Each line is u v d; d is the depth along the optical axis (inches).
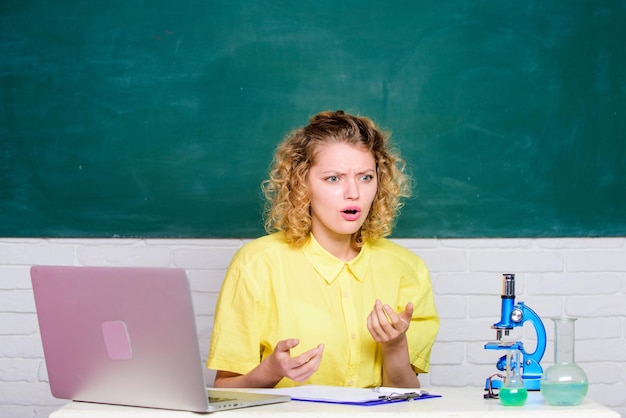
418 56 113.5
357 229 81.7
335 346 82.3
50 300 63.9
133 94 113.0
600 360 114.7
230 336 82.4
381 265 87.6
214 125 112.8
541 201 113.9
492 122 113.8
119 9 113.0
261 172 112.7
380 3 113.4
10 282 113.0
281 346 68.1
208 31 113.0
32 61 113.0
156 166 112.7
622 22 114.4
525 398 62.2
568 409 60.9
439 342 114.0
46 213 113.0
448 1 113.7
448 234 113.4
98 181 112.8
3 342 113.0
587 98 114.2
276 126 112.9
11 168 112.9
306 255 84.4
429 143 113.3
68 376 65.2
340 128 82.1
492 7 114.0
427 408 61.2
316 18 113.1
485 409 60.9
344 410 60.4
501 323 70.4
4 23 113.2
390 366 79.4
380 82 113.3
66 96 113.0
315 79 113.1
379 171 87.0
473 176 113.7
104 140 112.8
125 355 61.4
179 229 112.7
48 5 113.2
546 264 114.2
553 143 114.1
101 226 112.7
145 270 58.7
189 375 59.1
